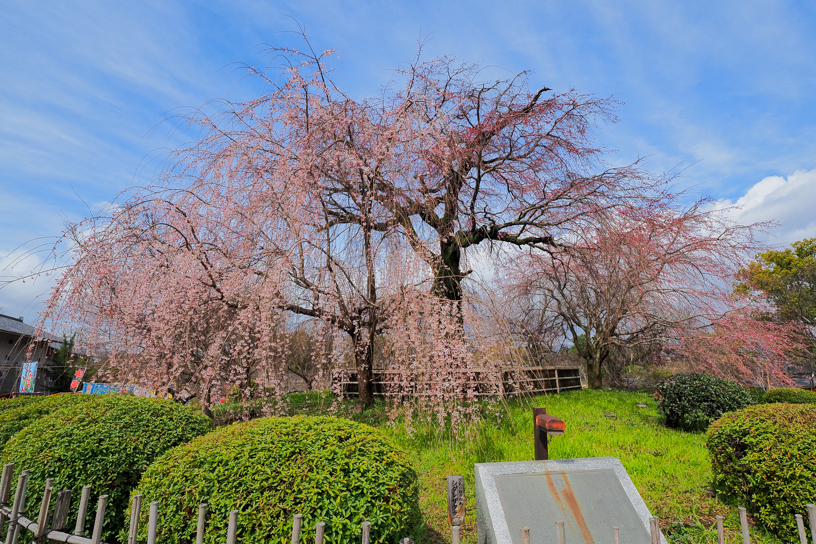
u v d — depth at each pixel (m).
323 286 5.30
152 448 3.21
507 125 7.60
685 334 9.35
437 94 6.76
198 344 5.72
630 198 7.77
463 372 5.00
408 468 2.67
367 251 5.64
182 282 5.06
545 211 8.09
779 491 3.28
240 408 6.50
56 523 2.27
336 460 2.45
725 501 3.78
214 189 5.63
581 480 2.62
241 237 5.39
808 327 11.27
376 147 5.65
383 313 5.88
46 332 5.04
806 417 3.59
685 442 5.52
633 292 8.70
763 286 16.38
